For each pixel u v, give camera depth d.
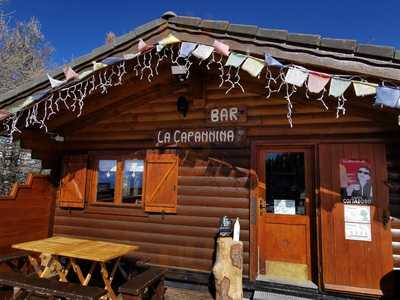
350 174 4.45
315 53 3.42
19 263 5.00
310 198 4.77
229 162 5.09
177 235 5.24
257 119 5.01
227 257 4.43
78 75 4.13
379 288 4.12
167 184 5.38
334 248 4.36
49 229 6.04
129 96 5.75
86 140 6.09
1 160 10.29
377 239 4.22
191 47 3.65
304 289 4.39
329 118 4.65
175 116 5.49
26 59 14.02
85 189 5.89
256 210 4.85
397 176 4.29
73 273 5.49
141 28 4.20
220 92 5.24
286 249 4.77
